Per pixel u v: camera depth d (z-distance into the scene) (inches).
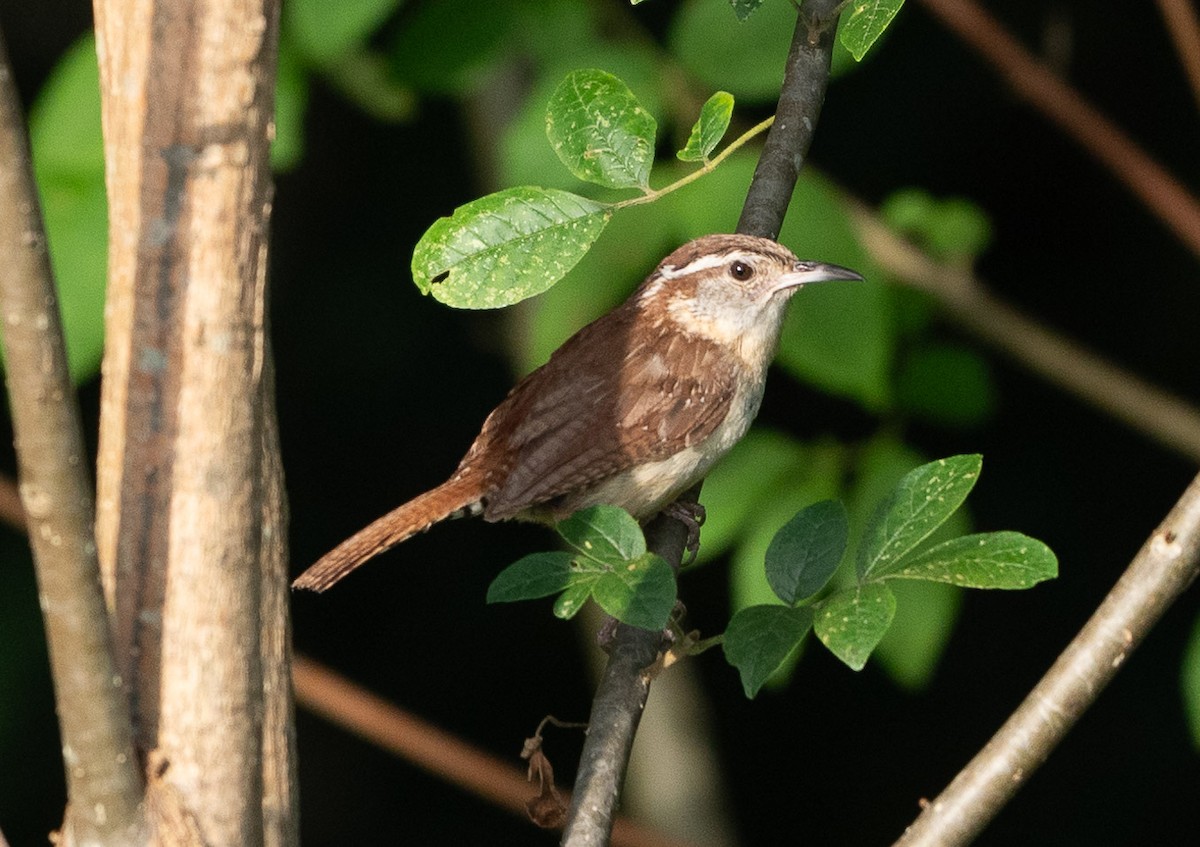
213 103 186.1
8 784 588.1
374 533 354.3
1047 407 607.5
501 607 665.6
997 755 230.8
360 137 592.7
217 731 192.1
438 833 667.4
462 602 665.0
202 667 191.5
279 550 199.2
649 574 211.6
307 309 616.4
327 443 642.2
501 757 654.5
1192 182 600.4
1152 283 605.0
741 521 363.9
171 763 190.9
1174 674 613.3
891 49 569.3
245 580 193.0
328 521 649.0
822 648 653.9
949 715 643.5
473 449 383.2
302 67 346.9
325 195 599.5
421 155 596.7
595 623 570.3
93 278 318.3
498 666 661.9
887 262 419.8
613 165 241.4
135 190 189.0
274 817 198.8
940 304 428.1
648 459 368.5
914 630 363.6
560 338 339.9
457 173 598.5
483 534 668.1
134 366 190.4
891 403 382.3
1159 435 448.5
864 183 588.1
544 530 666.8
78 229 320.8
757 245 326.6
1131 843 615.5
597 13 355.6
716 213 338.0
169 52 185.8
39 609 580.1
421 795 669.9
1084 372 446.9
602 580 212.2
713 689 655.1
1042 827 623.5
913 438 527.8
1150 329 604.7
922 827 231.9
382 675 659.4
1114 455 605.9
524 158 342.6
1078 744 626.2
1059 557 609.3
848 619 199.9
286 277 609.3
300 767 664.4
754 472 368.5
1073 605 620.1
